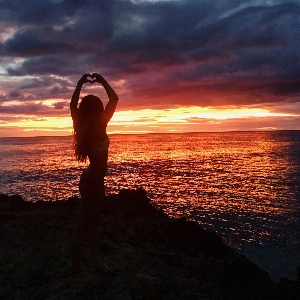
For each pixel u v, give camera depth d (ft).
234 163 214.07
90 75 13.23
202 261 20.35
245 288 16.40
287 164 198.59
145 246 22.44
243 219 71.61
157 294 14.11
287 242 54.54
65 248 19.43
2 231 23.49
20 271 16.44
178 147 444.55
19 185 128.67
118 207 31.40
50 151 391.86
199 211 80.64
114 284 13.07
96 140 12.39
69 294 12.60
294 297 15.34
